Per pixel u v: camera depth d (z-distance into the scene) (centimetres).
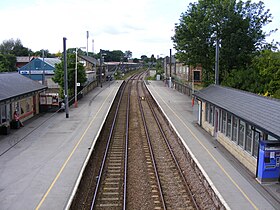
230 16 3266
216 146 1958
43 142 2038
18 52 9738
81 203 1280
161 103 3809
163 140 2266
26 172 1512
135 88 6025
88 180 1516
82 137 2167
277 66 2656
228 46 3256
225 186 1339
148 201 1294
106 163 1770
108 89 5484
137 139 2288
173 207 1247
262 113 1485
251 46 3281
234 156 1755
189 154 1786
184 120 2766
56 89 5125
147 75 10431
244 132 1622
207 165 1603
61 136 2194
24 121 2723
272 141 1354
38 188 1330
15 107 2527
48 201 1212
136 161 1802
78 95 4119
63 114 3062
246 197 1234
